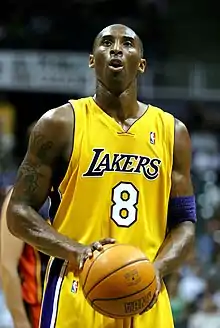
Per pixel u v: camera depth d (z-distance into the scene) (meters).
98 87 5.97
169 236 6.05
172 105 27.67
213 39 30.38
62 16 28.62
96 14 29.05
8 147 24.22
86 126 5.84
